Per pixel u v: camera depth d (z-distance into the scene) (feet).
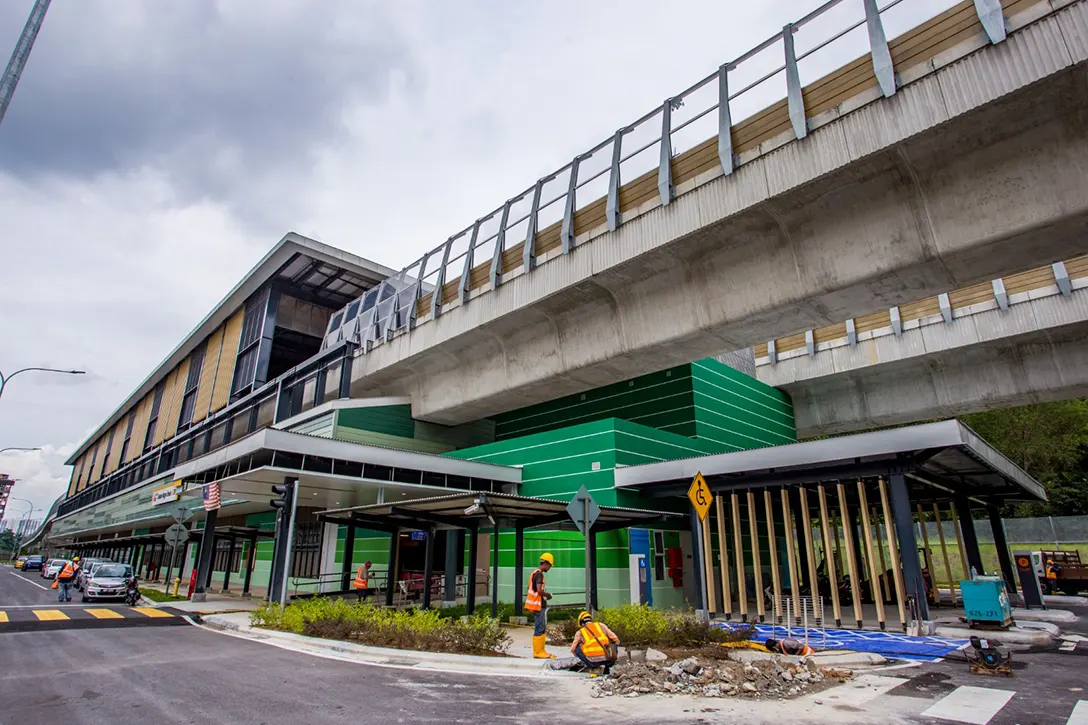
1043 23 43.45
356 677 29.81
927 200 52.01
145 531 179.93
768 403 113.09
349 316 131.85
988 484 73.26
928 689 26.99
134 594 77.61
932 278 55.11
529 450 86.84
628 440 78.54
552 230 81.15
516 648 38.88
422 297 105.81
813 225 59.00
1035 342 91.61
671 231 65.10
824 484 59.11
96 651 37.91
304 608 48.83
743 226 62.08
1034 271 89.40
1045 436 133.80
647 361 77.97
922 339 99.35
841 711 23.02
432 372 105.70
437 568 89.15
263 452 66.13
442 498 48.06
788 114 57.52
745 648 36.35
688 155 66.18
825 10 56.80
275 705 24.11
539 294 79.46
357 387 115.75
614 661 31.30
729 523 84.99
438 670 31.91
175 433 193.36
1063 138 45.60
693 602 74.59
